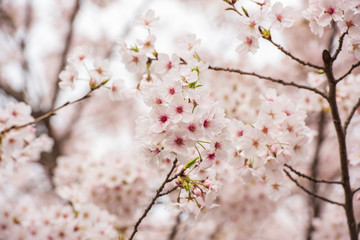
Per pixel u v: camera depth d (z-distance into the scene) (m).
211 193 1.93
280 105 2.09
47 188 7.52
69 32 8.09
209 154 1.91
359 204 3.87
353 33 1.98
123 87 2.55
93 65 2.49
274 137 2.02
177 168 2.10
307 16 2.15
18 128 2.83
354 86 3.00
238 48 2.18
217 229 5.97
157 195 2.00
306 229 5.89
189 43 2.37
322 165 6.93
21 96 6.97
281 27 2.12
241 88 4.43
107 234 3.50
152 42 2.35
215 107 1.87
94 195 4.36
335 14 2.00
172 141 1.79
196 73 1.80
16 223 3.85
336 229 4.41
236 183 4.82
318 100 3.16
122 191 4.34
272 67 6.16
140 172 4.36
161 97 1.83
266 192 2.39
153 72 2.39
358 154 2.86
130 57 2.34
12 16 9.23
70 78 2.58
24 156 3.20
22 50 7.58
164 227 5.91
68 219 3.61
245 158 2.20
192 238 6.20
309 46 6.53
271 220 6.57
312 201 5.40
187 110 1.74
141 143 1.92
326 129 5.25
